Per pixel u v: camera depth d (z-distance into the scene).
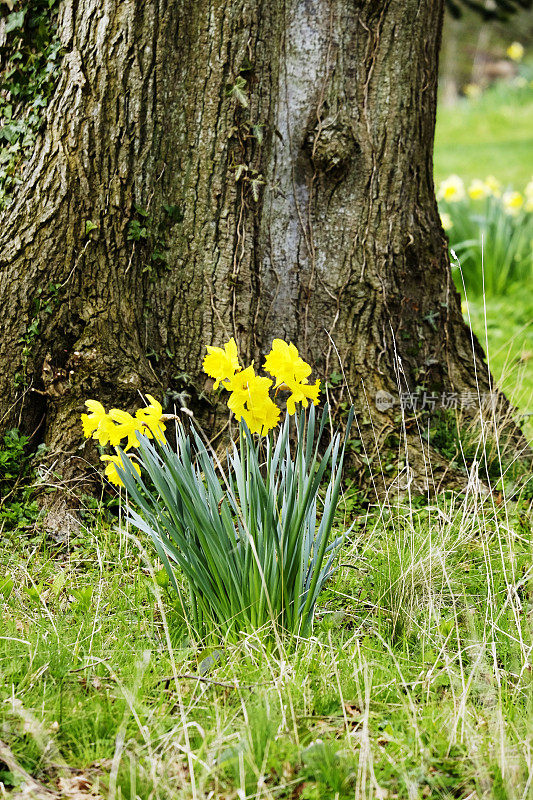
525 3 6.89
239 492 2.94
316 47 4.29
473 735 2.45
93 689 2.66
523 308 8.37
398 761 2.39
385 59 4.38
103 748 2.41
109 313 4.17
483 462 4.55
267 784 2.28
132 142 4.14
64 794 2.21
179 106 4.22
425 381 4.71
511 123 22.83
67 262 4.12
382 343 4.54
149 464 2.91
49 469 4.10
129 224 4.18
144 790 2.21
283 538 2.85
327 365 4.51
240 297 4.39
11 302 4.11
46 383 4.14
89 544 3.86
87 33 4.06
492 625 2.94
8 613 3.17
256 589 2.88
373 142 4.43
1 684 2.63
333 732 2.50
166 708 2.59
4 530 3.97
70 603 3.31
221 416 4.38
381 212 4.48
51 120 4.11
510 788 2.19
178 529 2.98
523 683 2.75
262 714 2.44
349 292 4.49
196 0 4.12
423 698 2.69
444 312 4.80
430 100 4.65
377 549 3.80
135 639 3.08
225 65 4.20
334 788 2.26
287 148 4.37
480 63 30.73
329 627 3.12
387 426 4.49
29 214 4.12
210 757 2.29
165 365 4.39
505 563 3.55
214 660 2.80
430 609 3.10
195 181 4.30
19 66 4.12
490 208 9.20
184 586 3.35
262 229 4.41
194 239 4.35
